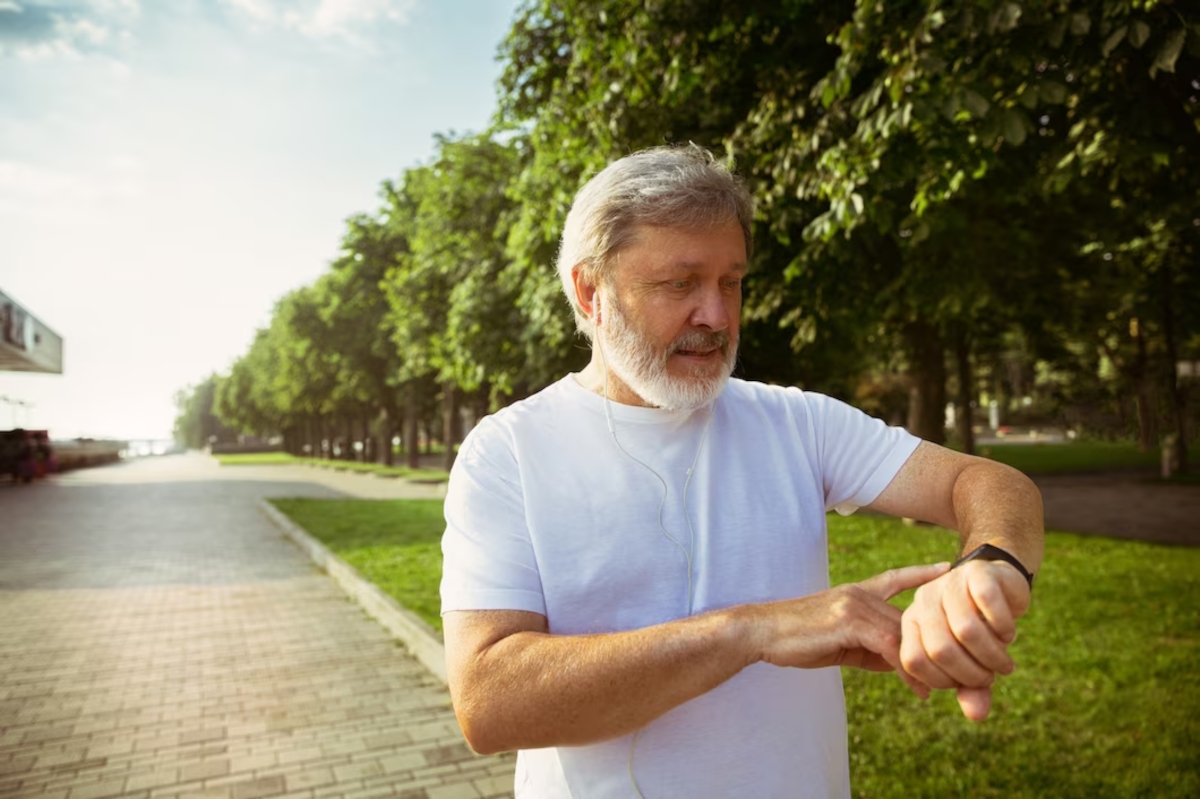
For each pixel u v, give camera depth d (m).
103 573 10.11
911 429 12.41
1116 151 4.91
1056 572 8.22
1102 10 3.91
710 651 0.88
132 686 5.54
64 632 7.04
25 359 30.86
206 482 31.59
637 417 1.19
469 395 26.12
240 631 7.03
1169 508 14.23
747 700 1.11
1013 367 32.34
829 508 1.34
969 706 0.77
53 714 5.00
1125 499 15.80
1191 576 7.89
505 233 12.12
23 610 7.93
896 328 12.30
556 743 0.93
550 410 1.23
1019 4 3.76
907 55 4.18
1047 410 24.58
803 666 0.88
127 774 4.14
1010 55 4.21
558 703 0.90
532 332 10.92
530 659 0.94
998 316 11.48
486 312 12.20
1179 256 10.32
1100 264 10.52
